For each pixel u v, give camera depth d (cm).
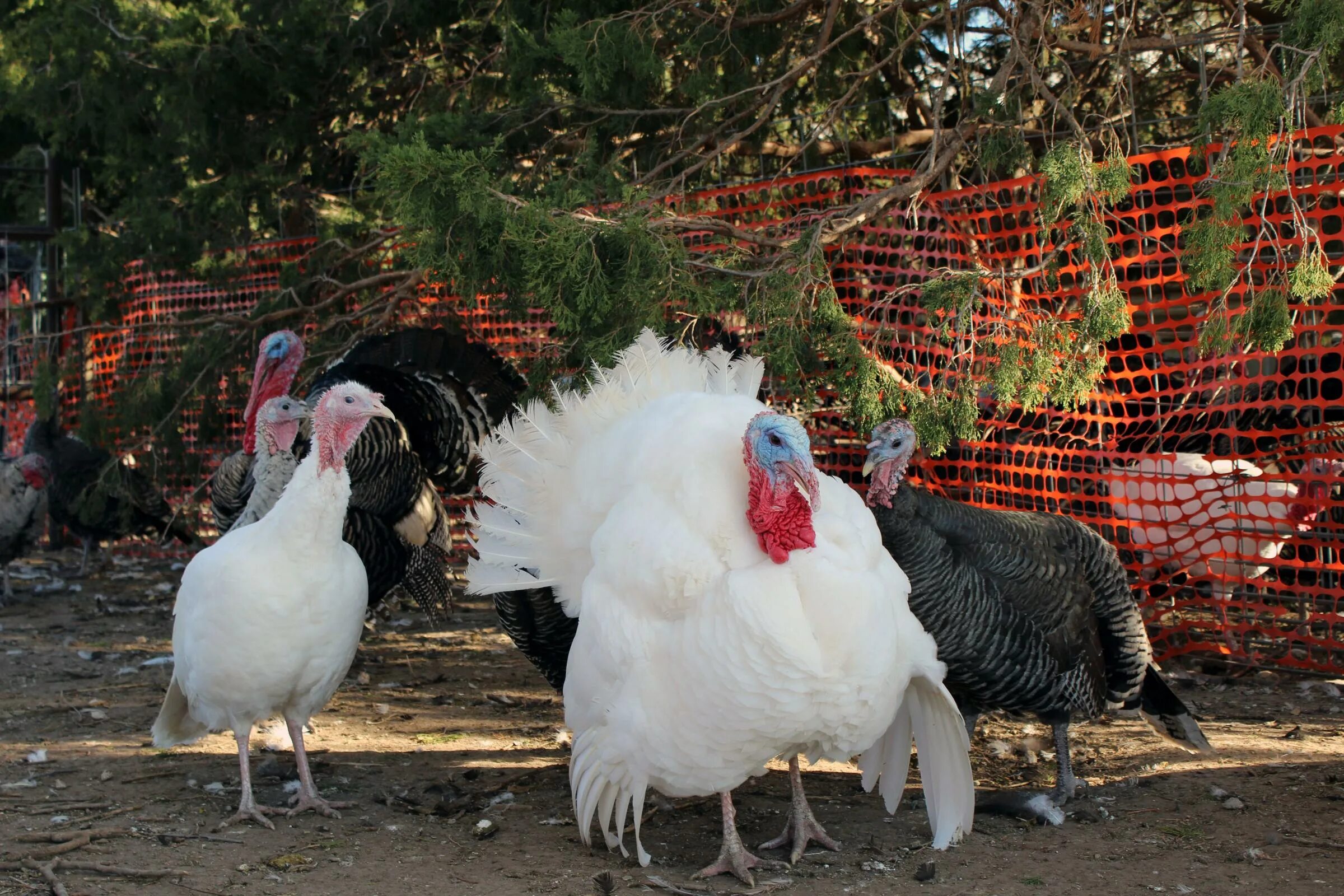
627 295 601
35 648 806
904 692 455
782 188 805
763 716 399
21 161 1384
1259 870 423
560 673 564
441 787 530
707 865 446
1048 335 638
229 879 430
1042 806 482
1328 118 595
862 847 462
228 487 736
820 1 824
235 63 933
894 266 748
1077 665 496
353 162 1058
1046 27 756
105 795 523
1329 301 701
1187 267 599
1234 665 694
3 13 1193
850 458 786
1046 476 724
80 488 998
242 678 478
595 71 738
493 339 921
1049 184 620
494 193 617
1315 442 672
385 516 691
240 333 917
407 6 908
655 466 430
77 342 1125
